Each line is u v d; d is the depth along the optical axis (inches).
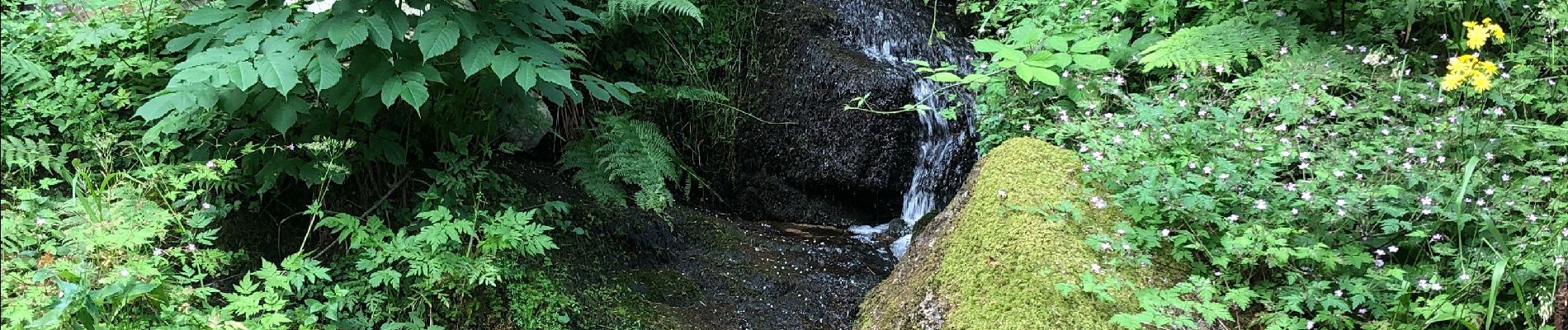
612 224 138.6
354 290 106.4
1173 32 149.9
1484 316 82.0
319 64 92.5
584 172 144.7
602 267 130.8
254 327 89.2
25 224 89.4
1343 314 87.4
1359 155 104.0
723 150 179.5
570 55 138.2
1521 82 115.3
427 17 94.6
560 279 122.0
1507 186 98.8
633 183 152.1
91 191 90.0
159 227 91.5
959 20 197.2
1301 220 95.6
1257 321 87.3
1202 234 95.5
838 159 170.7
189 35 104.0
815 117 172.4
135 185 101.3
